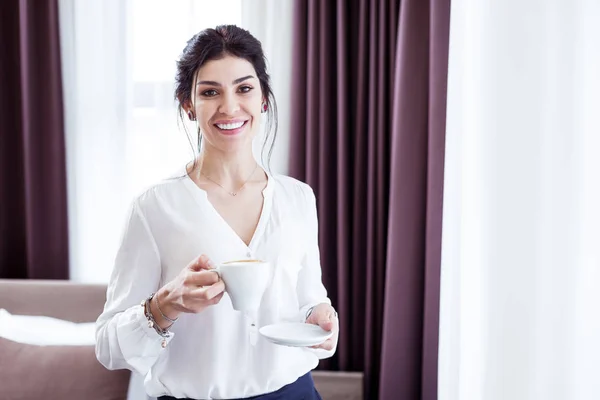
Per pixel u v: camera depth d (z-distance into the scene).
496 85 1.84
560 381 1.68
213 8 2.50
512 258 1.81
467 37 2.04
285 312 1.31
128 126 2.54
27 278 2.61
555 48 1.69
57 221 2.55
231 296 1.11
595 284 1.59
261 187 1.34
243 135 1.26
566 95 1.65
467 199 2.03
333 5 2.42
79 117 2.56
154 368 1.27
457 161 2.10
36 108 2.53
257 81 1.28
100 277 2.59
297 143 2.44
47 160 2.54
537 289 1.74
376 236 2.39
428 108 2.22
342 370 2.42
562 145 1.66
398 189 2.25
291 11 2.43
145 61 2.54
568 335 1.65
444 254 2.14
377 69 2.37
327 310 1.29
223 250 1.24
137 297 1.25
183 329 1.25
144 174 2.57
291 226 1.33
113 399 2.03
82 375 2.04
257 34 2.46
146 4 2.52
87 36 2.54
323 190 2.40
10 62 2.56
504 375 1.83
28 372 2.04
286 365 1.29
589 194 1.60
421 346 2.27
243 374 1.26
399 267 2.26
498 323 1.84
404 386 2.28
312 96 2.39
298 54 2.40
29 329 2.18
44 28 2.50
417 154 2.24
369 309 2.38
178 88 1.29
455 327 2.11
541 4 1.73
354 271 2.43
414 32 2.22
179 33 2.52
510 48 1.80
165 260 1.26
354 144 2.45
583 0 1.60
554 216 1.68
